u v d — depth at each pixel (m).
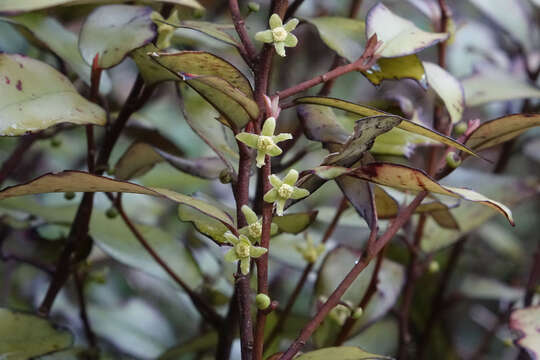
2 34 0.53
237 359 0.53
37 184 0.38
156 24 0.43
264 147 0.37
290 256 0.51
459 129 0.45
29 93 0.41
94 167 0.45
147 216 0.61
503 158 0.60
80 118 0.41
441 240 0.51
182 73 0.37
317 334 0.47
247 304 0.38
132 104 0.44
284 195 0.37
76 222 0.46
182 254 0.50
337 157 0.38
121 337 0.59
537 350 0.42
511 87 0.51
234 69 0.39
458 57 0.76
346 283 0.39
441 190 0.37
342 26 0.44
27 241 0.56
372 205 0.39
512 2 0.57
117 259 0.49
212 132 0.46
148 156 0.45
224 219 0.37
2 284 0.60
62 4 0.42
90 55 0.42
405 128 0.38
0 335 0.44
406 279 0.50
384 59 0.42
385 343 0.61
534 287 0.53
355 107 0.39
